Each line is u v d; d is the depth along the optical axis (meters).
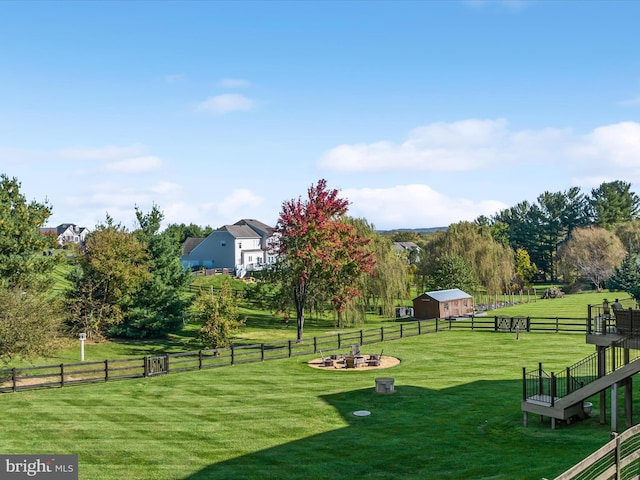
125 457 17.95
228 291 40.12
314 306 51.34
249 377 29.92
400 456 17.78
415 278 76.06
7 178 34.62
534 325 48.97
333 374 30.55
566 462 16.11
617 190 128.00
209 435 20.09
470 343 39.50
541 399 20.81
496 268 67.56
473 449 18.23
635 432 13.46
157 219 48.41
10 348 26.88
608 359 30.97
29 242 34.31
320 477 16.25
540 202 125.62
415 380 28.47
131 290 43.25
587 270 93.38
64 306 41.50
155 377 29.98
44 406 23.95
